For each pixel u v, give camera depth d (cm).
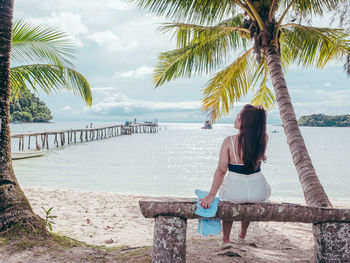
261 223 600
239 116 253
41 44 573
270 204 242
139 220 624
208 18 526
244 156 244
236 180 250
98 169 1748
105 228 545
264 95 852
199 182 1393
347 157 2761
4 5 378
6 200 346
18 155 2242
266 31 530
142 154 2703
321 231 245
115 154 2644
